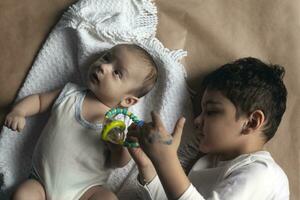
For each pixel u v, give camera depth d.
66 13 1.21
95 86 1.15
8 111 1.25
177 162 0.95
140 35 1.22
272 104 1.16
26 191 1.12
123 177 1.26
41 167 1.15
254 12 1.27
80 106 1.17
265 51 1.28
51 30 1.24
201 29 1.26
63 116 1.16
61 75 1.25
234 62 1.20
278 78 1.19
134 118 1.04
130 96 1.17
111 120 1.03
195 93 1.26
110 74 1.14
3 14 1.23
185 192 0.96
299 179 1.28
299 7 1.27
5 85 1.25
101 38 1.21
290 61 1.27
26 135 1.25
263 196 1.09
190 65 1.26
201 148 1.18
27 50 1.24
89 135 1.16
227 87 1.14
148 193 1.12
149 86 1.18
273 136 1.25
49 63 1.24
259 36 1.27
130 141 1.02
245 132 1.15
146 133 0.93
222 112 1.14
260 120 1.14
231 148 1.17
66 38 1.23
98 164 1.17
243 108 1.13
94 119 1.16
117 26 1.20
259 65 1.18
